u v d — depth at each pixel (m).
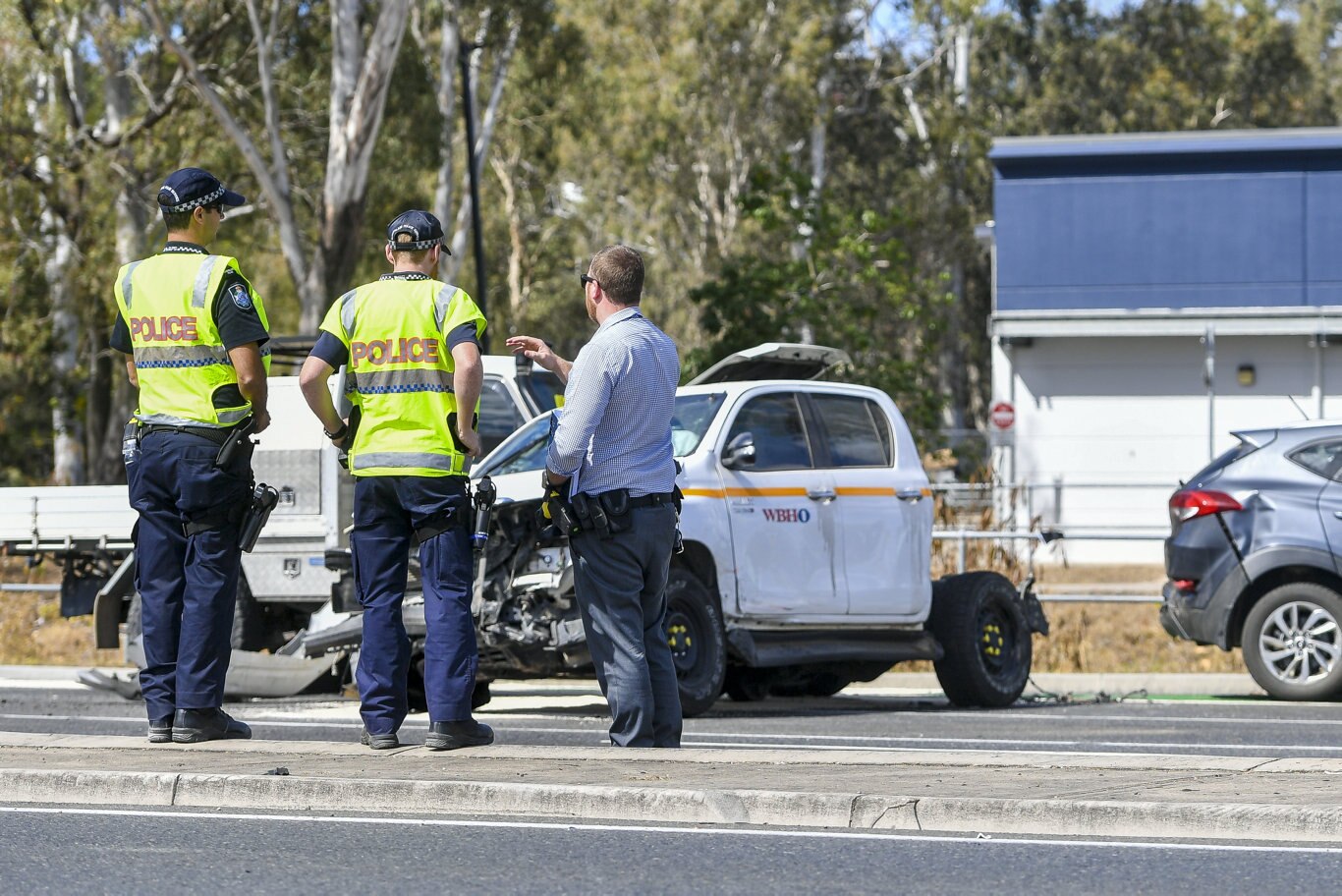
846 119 173.88
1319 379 89.38
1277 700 41.00
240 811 21.66
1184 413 90.69
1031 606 41.22
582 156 159.12
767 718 35.88
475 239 93.56
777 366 39.50
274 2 100.12
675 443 36.12
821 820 20.56
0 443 116.31
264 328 24.86
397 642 24.78
